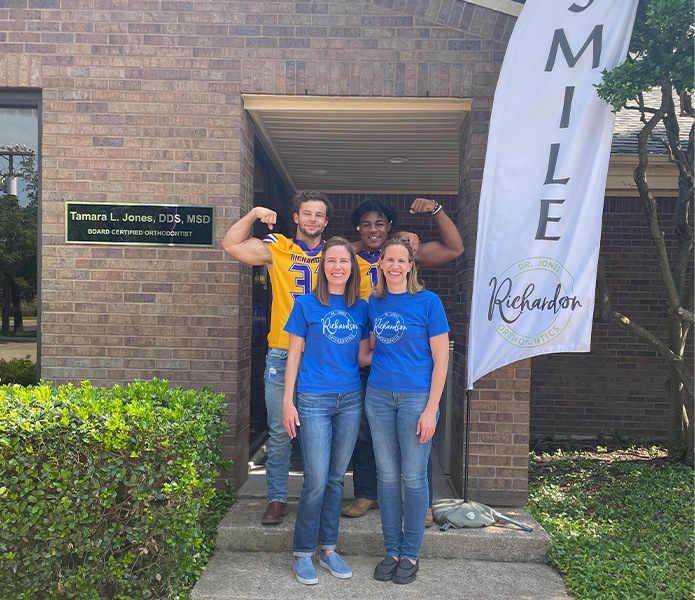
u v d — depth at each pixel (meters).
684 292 6.17
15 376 4.84
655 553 3.97
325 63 4.63
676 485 5.17
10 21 4.65
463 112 4.86
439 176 7.49
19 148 4.83
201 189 4.64
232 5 4.63
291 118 5.29
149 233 4.64
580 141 4.14
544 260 4.19
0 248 4.86
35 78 4.66
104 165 4.64
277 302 4.05
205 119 4.64
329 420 3.55
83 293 4.66
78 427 3.31
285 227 7.87
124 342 4.66
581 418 7.59
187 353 4.66
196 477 3.50
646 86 4.04
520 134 4.16
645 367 7.54
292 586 3.55
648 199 5.32
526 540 3.95
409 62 4.61
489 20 4.59
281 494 4.08
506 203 4.18
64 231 4.65
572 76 4.13
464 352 4.71
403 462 3.54
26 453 3.30
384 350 3.55
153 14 4.63
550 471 5.75
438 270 8.12
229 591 3.48
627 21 4.11
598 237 4.16
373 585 3.57
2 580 3.34
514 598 3.49
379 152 6.46
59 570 3.38
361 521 4.09
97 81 4.64
